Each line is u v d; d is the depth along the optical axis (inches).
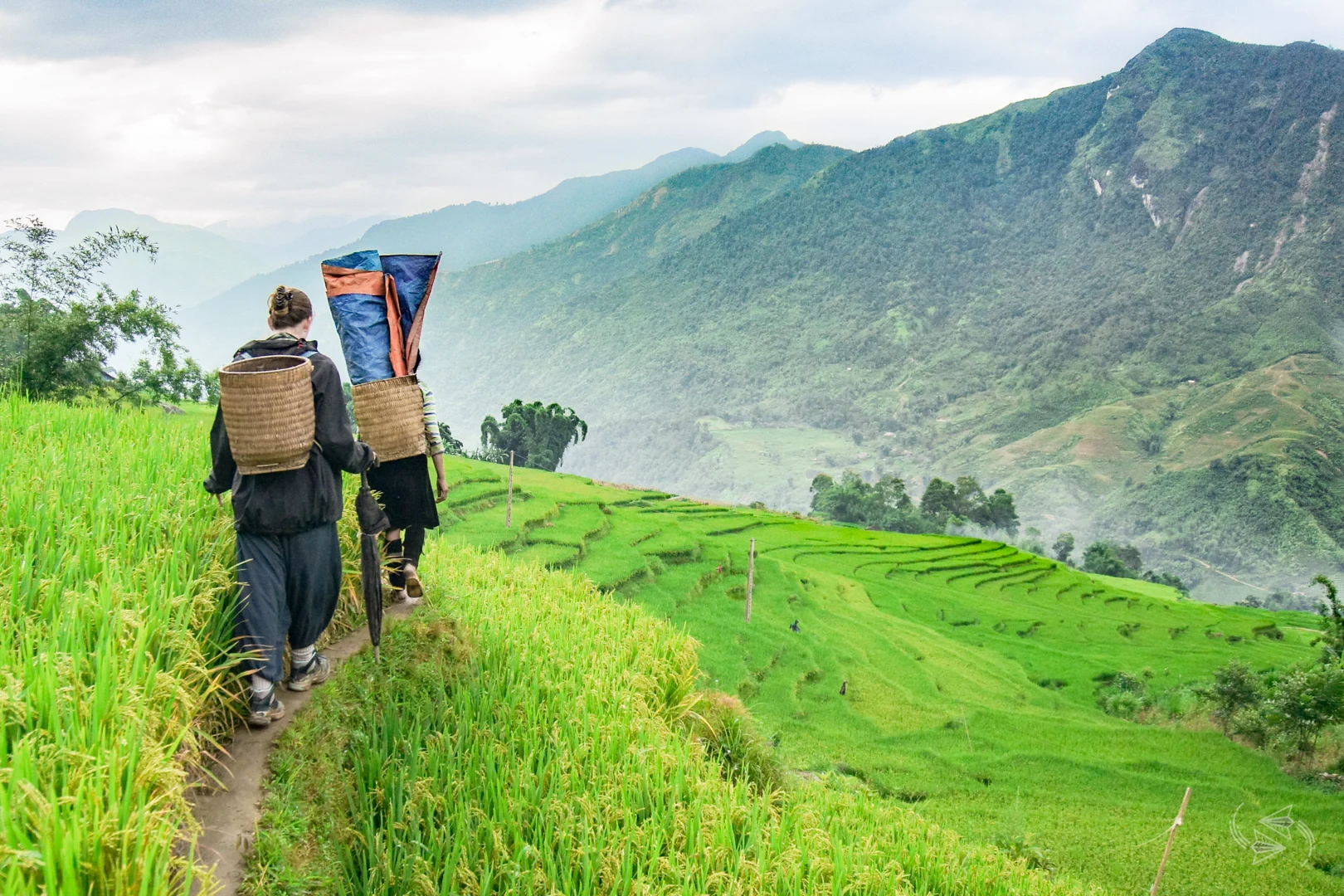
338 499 198.1
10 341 1765.5
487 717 284.8
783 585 2974.9
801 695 2080.5
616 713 349.4
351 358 272.5
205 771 161.0
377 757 230.8
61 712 141.9
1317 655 3860.7
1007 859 716.7
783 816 372.2
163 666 171.0
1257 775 1868.8
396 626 283.6
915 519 7815.0
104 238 1875.0
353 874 202.7
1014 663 2839.6
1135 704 2524.6
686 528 3764.8
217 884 137.9
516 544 2404.0
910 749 1855.3
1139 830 1525.6
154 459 280.1
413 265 278.2
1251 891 1326.3
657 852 266.7
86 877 120.0
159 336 1932.8
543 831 252.1
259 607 192.1
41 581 173.2
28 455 264.2
